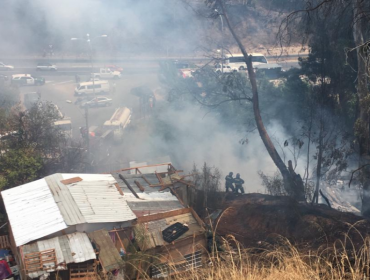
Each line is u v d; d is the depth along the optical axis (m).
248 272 4.26
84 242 10.38
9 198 12.56
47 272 9.27
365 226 12.53
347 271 4.28
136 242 10.90
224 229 14.12
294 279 4.03
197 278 4.57
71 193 12.55
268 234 13.37
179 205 13.24
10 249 12.77
